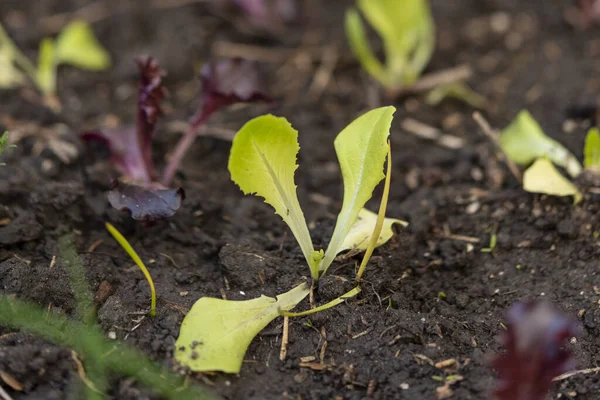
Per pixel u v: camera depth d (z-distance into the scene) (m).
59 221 0.73
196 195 0.75
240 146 0.67
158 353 0.67
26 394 0.66
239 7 0.90
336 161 0.79
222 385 0.66
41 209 0.72
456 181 0.77
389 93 0.84
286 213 0.69
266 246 0.72
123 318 0.68
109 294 0.69
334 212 0.76
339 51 0.88
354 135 0.69
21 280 0.68
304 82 0.85
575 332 0.69
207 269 0.72
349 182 0.69
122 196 0.71
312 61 0.87
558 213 0.73
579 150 0.78
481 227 0.74
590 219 0.73
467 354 0.68
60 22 0.90
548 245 0.73
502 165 0.77
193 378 0.66
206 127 0.81
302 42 0.88
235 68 0.75
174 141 0.81
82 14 0.90
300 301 0.69
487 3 0.90
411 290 0.71
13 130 0.79
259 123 0.67
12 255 0.70
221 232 0.74
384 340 0.68
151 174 0.75
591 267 0.71
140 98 0.73
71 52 0.84
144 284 0.70
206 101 0.75
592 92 0.83
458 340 0.68
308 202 0.77
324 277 0.69
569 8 0.90
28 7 0.91
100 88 0.85
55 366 0.66
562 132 0.80
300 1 0.92
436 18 0.90
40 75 0.83
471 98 0.84
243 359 0.67
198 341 0.67
